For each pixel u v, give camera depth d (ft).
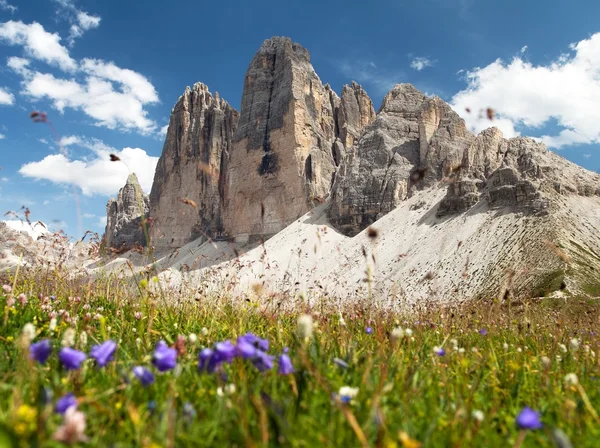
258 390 12.23
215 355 12.25
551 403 14.24
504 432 11.68
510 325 30.50
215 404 11.55
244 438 9.59
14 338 18.21
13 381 12.80
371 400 11.80
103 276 31.09
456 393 14.48
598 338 27.96
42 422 8.10
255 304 26.04
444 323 30.22
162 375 14.11
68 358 11.07
